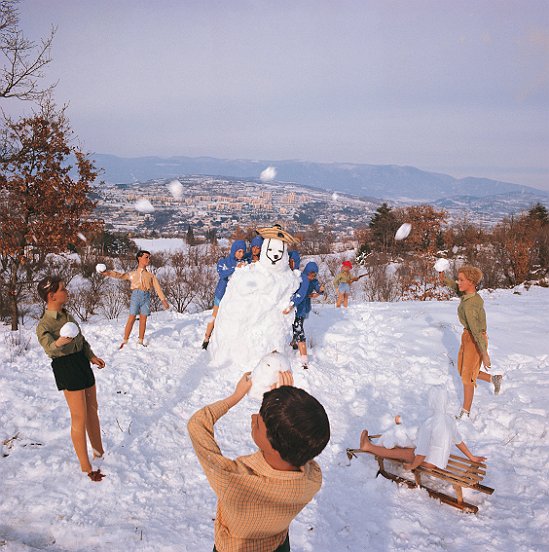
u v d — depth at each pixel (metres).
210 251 33.84
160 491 4.39
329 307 13.33
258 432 1.77
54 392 6.24
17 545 3.35
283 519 1.77
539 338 10.30
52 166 13.47
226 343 7.32
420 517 4.41
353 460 5.30
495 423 6.20
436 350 9.10
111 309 18.94
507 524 4.31
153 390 6.53
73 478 4.38
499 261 30.25
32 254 14.14
